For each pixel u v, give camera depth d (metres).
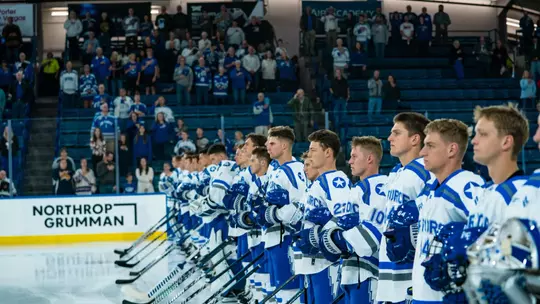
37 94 21.91
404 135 4.49
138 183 15.32
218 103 19.02
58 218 15.30
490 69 21.23
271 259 6.49
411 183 4.29
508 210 3.11
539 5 24.14
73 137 15.52
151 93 19.75
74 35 21.97
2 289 9.61
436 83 20.34
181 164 13.38
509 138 3.33
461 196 3.81
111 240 15.40
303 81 21.66
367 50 21.84
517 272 2.62
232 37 21.39
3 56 21.06
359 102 19.45
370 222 4.65
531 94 17.75
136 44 21.48
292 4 24.02
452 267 3.30
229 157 14.15
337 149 5.37
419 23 22.20
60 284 9.89
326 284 5.45
